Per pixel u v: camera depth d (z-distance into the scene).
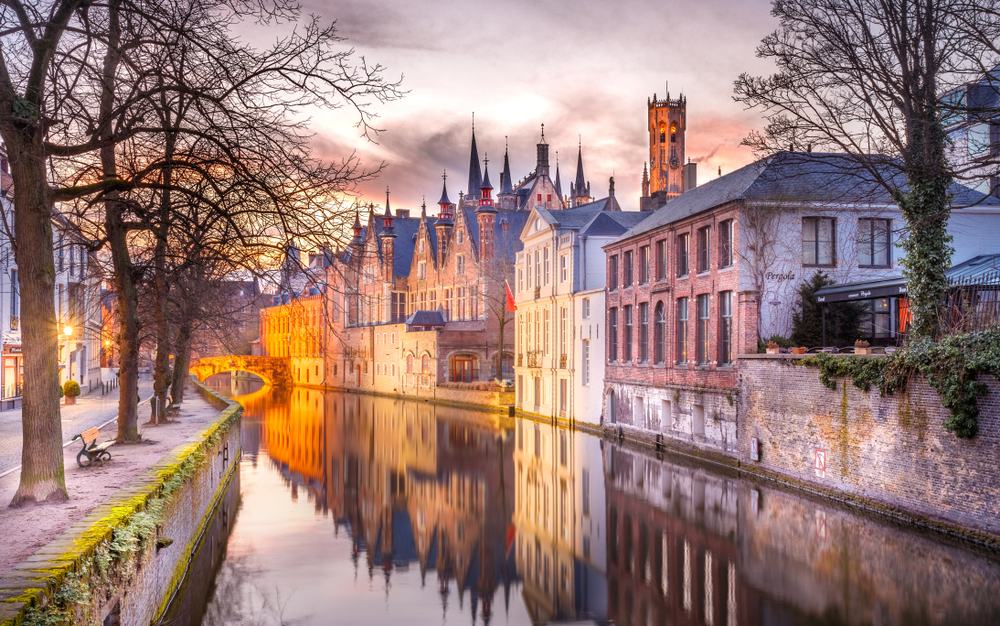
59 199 13.16
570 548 19.56
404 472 31.84
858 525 18.75
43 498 11.48
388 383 85.75
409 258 99.19
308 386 110.06
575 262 45.84
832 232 28.70
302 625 13.93
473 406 64.69
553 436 42.59
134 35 12.55
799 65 21.83
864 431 20.22
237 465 31.27
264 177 13.35
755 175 29.16
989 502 16.14
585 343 45.38
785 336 28.14
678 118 131.12
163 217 16.58
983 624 12.48
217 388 105.19
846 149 21.95
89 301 26.16
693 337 31.70
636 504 23.61
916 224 20.39
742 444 26.92
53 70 12.48
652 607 14.74
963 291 21.19
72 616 7.50
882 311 28.30
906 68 20.59
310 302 97.75
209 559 17.66
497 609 15.18
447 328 80.88
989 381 16.08
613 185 69.06
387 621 14.33
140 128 12.32
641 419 37.25
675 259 33.56
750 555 17.31
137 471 15.03
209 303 23.89
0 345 34.59
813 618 13.29
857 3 21.00
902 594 14.05
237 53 12.95
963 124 21.84
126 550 9.33
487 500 26.19
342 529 21.56
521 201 103.69
